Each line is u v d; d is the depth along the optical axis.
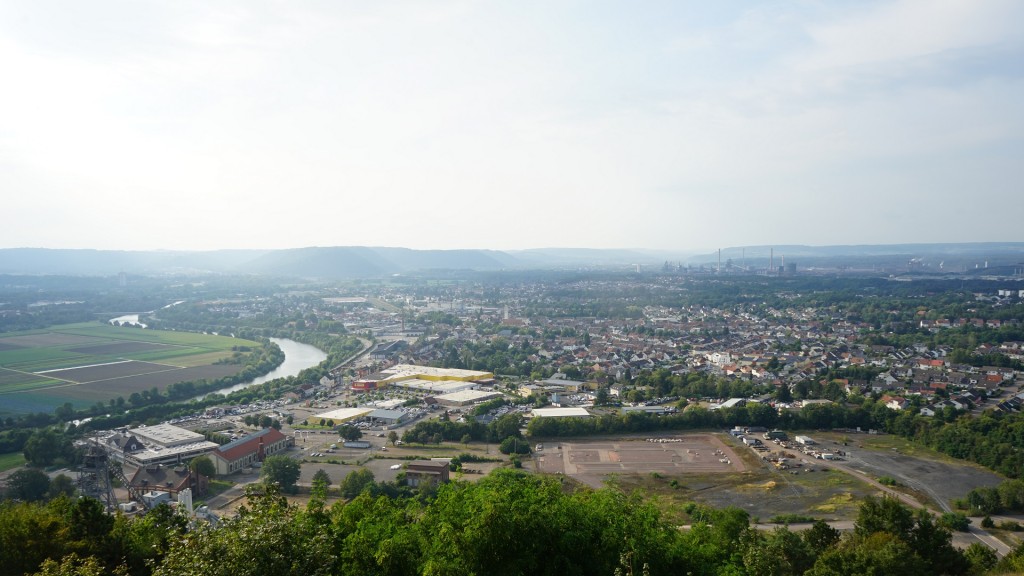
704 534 130.12
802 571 124.44
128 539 106.00
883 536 126.06
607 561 88.94
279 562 65.50
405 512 105.69
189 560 65.12
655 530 99.62
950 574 131.88
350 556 85.06
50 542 97.69
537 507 90.94
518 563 81.50
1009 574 121.69
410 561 84.12
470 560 81.12
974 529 188.50
